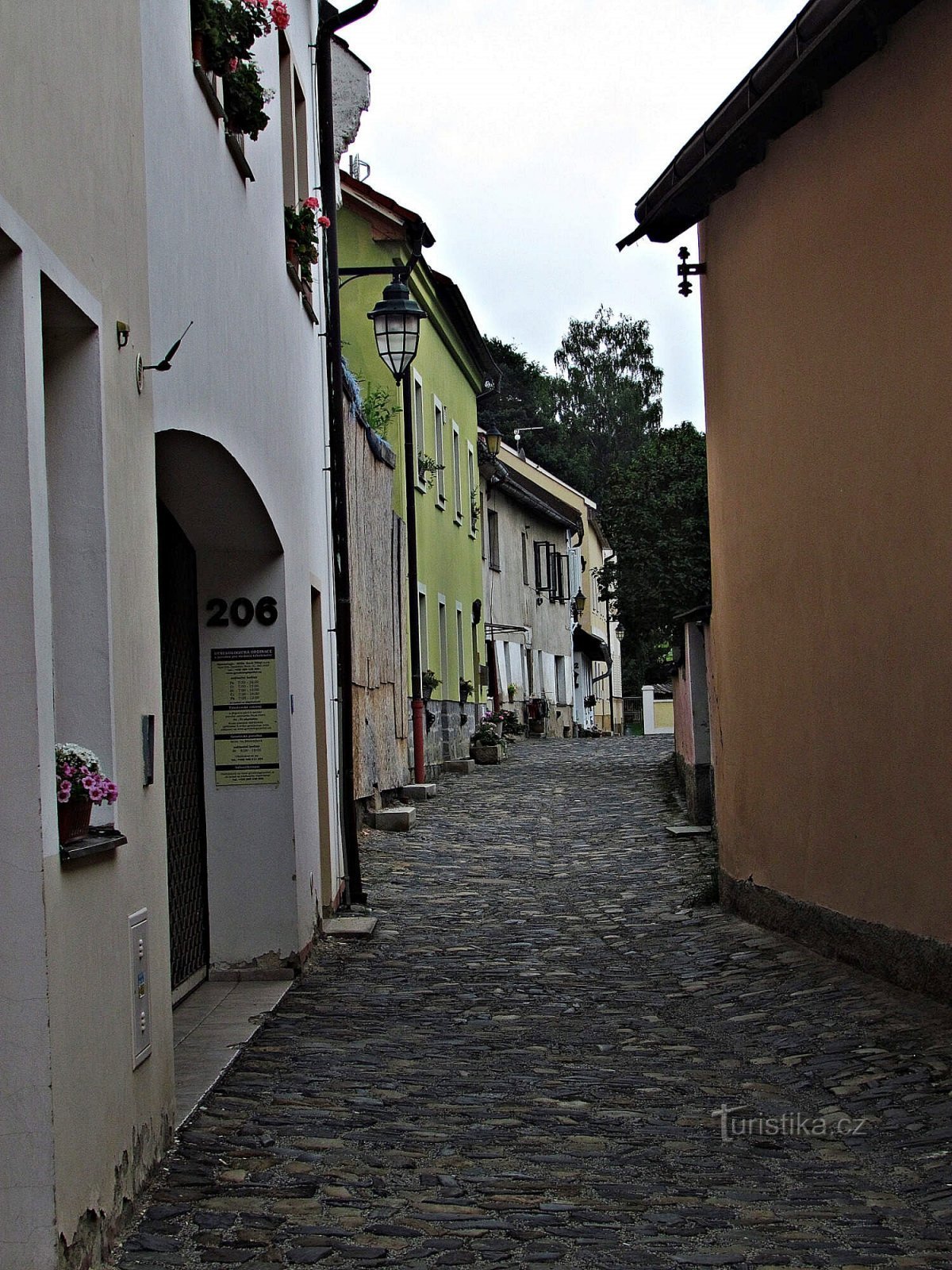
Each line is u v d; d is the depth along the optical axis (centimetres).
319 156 1288
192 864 929
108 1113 465
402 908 1263
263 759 965
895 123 815
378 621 1870
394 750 2044
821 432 952
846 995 842
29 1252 398
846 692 919
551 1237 459
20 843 401
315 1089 662
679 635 1925
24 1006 399
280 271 1002
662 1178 531
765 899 1090
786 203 998
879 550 861
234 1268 431
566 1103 645
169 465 803
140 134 570
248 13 802
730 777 1195
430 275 2627
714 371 1208
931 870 795
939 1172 534
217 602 969
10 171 403
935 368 775
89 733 489
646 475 2870
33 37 431
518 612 4181
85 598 490
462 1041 775
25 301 410
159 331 628
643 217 1238
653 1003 880
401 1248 448
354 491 1680
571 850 1636
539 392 7094
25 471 404
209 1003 871
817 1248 451
